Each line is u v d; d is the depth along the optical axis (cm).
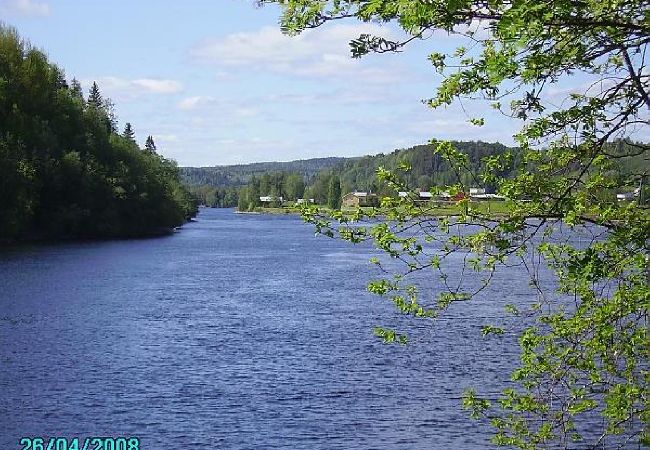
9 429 1633
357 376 2114
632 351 627
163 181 11444
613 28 528
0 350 2428
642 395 639
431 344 2544
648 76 561
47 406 1803
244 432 1628
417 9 453
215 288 4328
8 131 7806
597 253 597
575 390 681
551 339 684
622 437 1380
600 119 595
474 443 1553
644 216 596
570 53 513
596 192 606
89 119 9894
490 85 518
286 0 526
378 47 530
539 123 596
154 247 7931
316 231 601
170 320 3108
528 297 3503
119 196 9250
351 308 3491
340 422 1694
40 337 2672
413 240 578
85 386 1989
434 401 1853
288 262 6300
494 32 499
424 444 1548
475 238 576
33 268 5203
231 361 2317
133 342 2609
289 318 3180
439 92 548
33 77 8794
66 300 3656
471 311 3153
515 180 592
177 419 1719
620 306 601
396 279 615
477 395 1894
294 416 1742
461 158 591
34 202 7700
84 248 7338
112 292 4028
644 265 583
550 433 705
